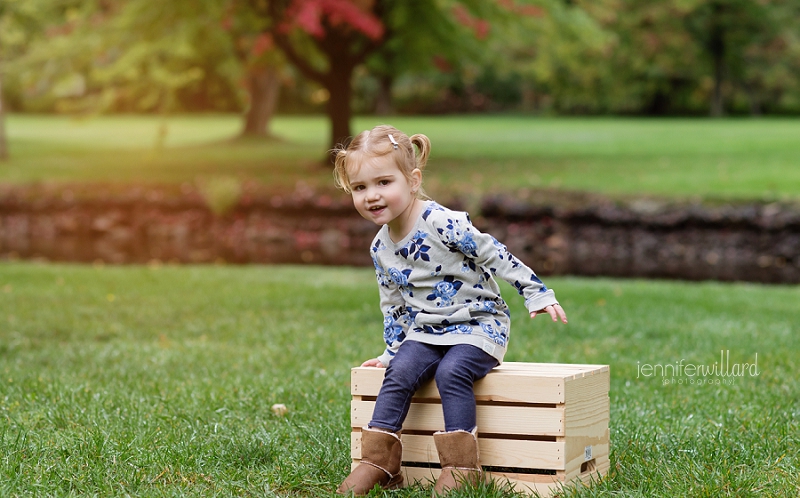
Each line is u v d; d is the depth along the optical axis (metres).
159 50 20.52
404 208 3.12
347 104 20.59
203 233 17.52
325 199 17.53
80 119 25.70
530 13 19.22
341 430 3.84
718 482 3.02
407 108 46.34
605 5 35.16
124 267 11.54
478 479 2.93
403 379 3.05
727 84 43.84
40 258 14.56
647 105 45.19
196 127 36.47
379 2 18.89
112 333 6.60
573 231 16.25
